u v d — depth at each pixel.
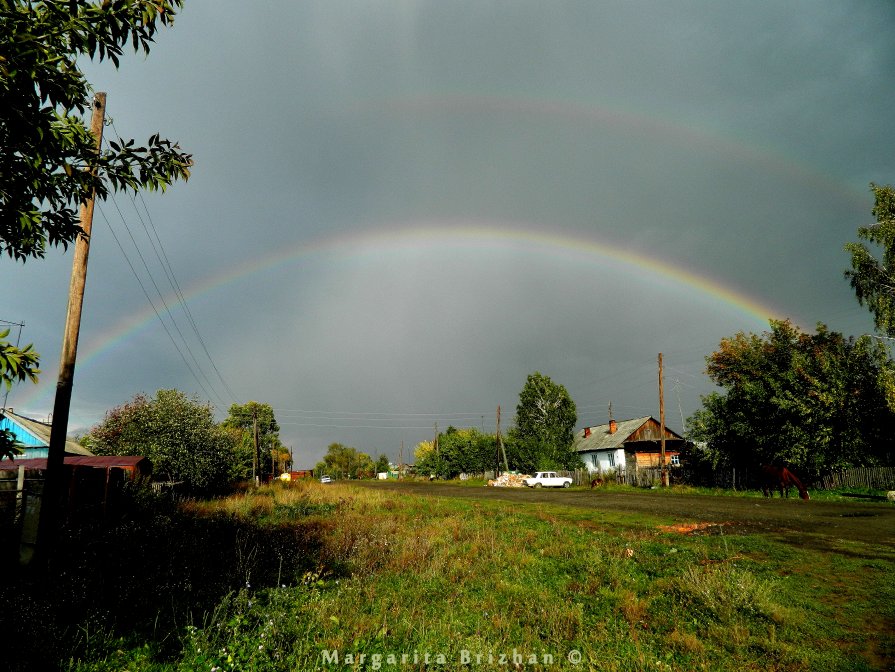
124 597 6.68
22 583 7.36
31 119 3.45
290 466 96.62
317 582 7.52
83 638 5.23
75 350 9.81
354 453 123.12
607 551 10.29
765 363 29.05
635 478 39.38
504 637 5.70
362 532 13.48
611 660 5.07
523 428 60.03
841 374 25.47
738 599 6.71
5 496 9.37
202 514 17.14
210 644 4.96
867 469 24.52
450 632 5.69
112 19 3.74
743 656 5.29
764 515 16.92
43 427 23.39
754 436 28.02
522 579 8.41
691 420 32.56
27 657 4.56
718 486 31.78
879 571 8.47
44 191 4.13
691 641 5.57
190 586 7.29
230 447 29.97
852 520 15.24
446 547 11.30
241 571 8.29
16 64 3.28
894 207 25.14
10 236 4.12
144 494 18.02
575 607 6.79
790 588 7.55
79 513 12.91
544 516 17.77
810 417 25.84
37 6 3.56
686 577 7.68
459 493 35.84
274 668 4.55
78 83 3.86
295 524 15.57
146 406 25.66
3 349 3.36
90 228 10.24
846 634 5.79
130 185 4.79
